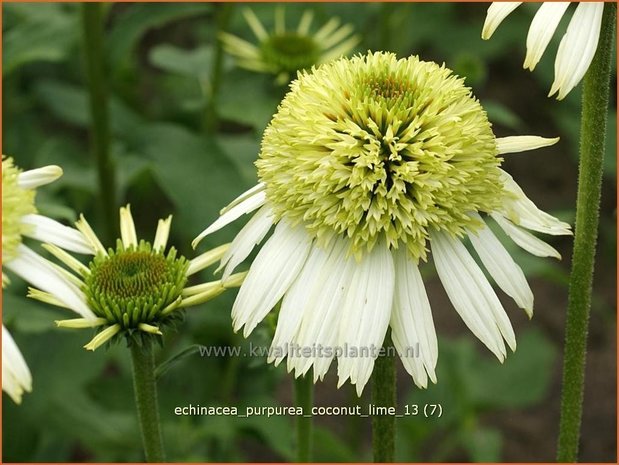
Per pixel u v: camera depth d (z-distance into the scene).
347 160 0.29
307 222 0.30
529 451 0.53
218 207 0.42
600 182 0.31
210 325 0.43
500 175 0.30
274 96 0.50
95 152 0.44
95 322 0.30
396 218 0.29
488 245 0.30
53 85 0.52
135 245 0.32
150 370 0.31
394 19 0.51
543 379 0.51
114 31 0.44
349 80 0.30
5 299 0.38
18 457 0.42
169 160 0.43
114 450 0.43
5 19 0.50
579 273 0.31
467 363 0.51
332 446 0.42
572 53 0.28
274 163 0.30
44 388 0.42
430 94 0.30
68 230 0.29
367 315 0.29
